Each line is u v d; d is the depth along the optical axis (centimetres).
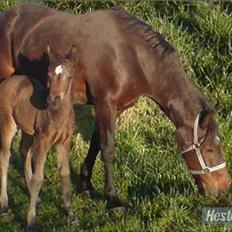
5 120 840
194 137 826
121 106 862
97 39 853
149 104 1105
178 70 841
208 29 1236
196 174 843
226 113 1105
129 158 1012
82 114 1084
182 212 848
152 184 954
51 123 776
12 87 833
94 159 917
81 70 855
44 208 871
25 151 857
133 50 846
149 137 1070
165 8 1277
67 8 1259
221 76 1162
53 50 838
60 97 746
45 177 957
